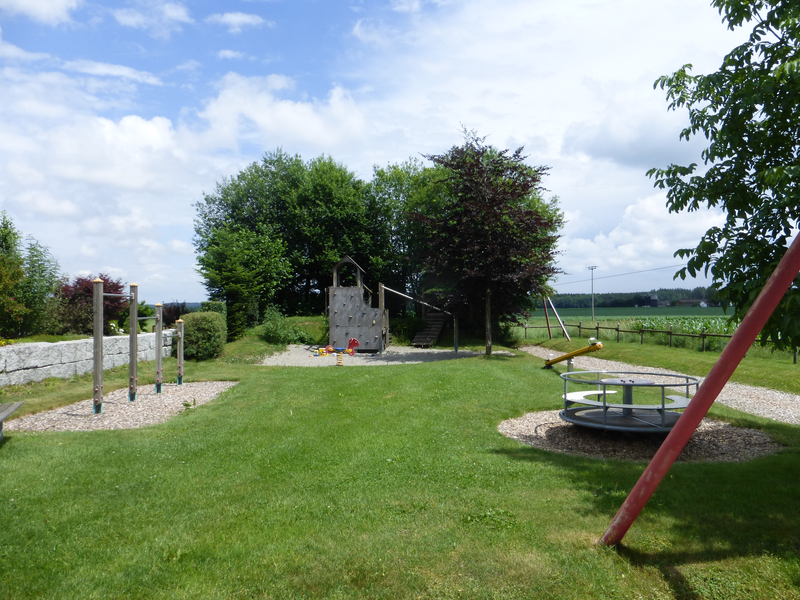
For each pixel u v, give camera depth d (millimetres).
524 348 26516
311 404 9539
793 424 8672
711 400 3334
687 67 6414
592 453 6945
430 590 3207
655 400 10102
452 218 19547
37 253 17141
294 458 6266
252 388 11508
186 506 4738
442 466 5961
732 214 5914
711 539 3869
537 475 5621
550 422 8680
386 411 8930
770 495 4793
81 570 3520
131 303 10500
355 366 16266
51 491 5027
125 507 4695
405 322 28781
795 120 5457
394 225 34938
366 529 4184
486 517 4336
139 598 3174
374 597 3152
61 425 8328
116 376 13719
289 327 26812
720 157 6004
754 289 4895
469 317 29281
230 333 24359
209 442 6984
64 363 12547
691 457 6625
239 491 5133
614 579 3320
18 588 3277
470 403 9719
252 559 3646
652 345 22156
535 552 3674
